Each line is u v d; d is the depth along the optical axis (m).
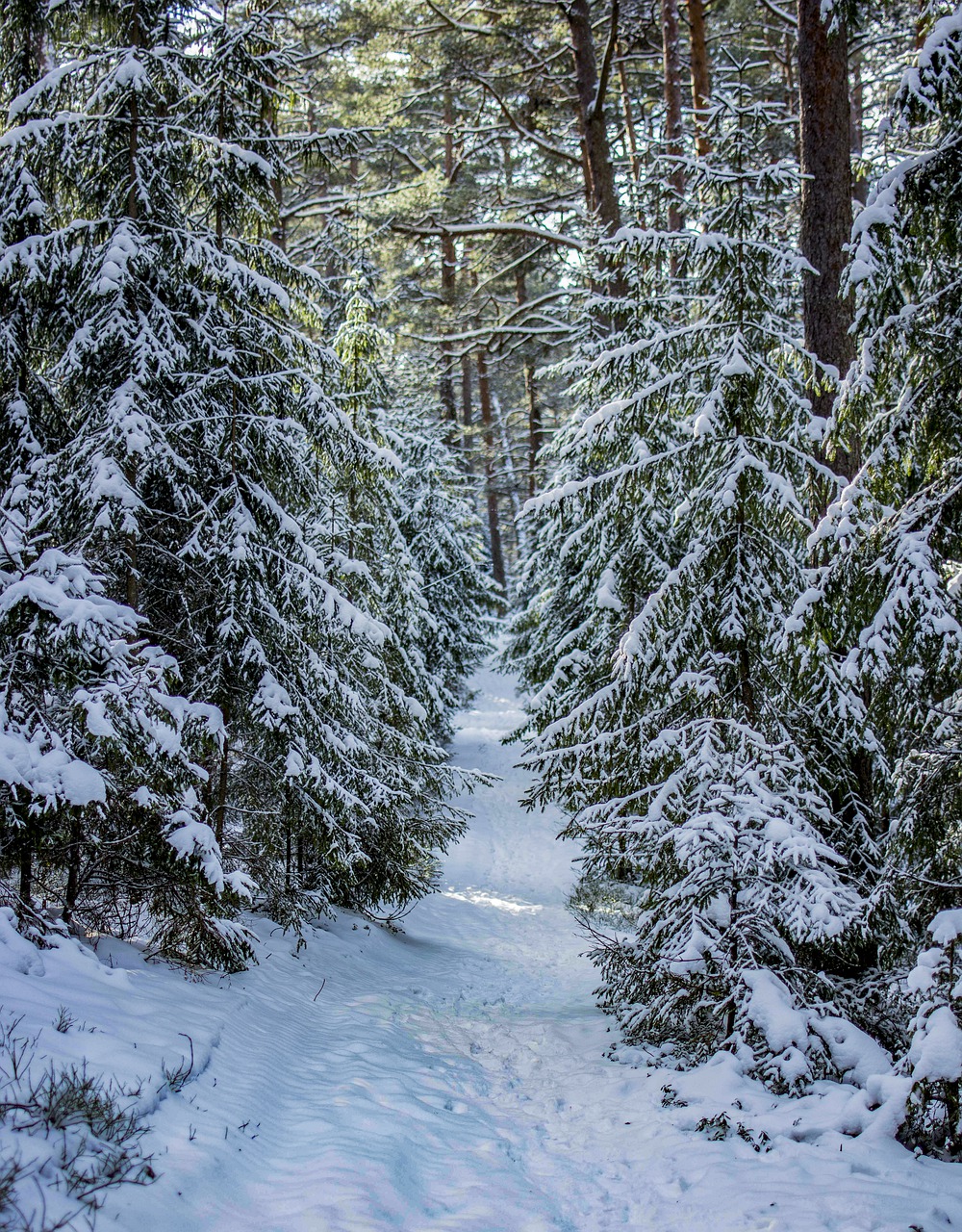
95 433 7.30
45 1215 3.06
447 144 30.14
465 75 23.17
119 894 6.87
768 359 8.40
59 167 7.94
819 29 9.02
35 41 8.34
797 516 7.59
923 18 6.67
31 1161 3.33
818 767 7.65
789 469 8.09
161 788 6.43
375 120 22.83
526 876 18.20
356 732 10.65
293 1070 6.07
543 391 33.72
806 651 7.18
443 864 18.77
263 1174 4.48
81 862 6.67
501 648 36.19
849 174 9.16
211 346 8.28
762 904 6.31
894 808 6.39
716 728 7.44
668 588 8.08
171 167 8.55
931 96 5.94
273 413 8.99
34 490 6.98
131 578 7.73
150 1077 4.46
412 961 11.28
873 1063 5.79
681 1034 7.38
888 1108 5.08
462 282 29.75
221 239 8.91
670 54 18.48
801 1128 5.20
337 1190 4.34
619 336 10.45
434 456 23.11
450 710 23.05
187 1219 3.73
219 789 8.68
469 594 25.31
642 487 8.84
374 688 11.61
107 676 6.07
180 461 7.65
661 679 8.18
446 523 23.56
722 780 6.98
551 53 22.30
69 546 6.92
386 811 11.01
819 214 9.12
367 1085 6.07
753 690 7.98
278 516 8.59
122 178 8.31
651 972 6.83
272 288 8.65
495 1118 6.00
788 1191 4.54
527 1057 7.62
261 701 8.16
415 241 24.14
